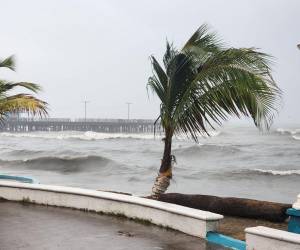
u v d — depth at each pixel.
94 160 43.16
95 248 6.80
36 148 66.75
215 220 7.37
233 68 8.43
